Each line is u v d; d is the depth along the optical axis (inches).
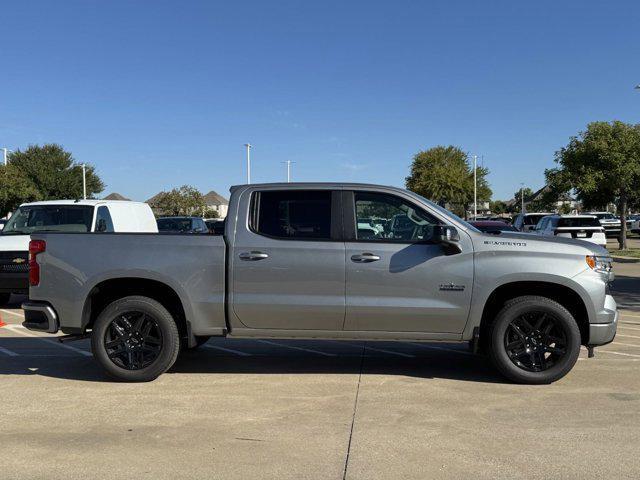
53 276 245.3
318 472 159.2
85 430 191.0
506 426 192.4
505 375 238.8
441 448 174.6
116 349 245.1
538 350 236.8
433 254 234.8
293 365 276.1
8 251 426.3
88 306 246.4
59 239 246.1
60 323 246.5
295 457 168.9
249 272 237.9
